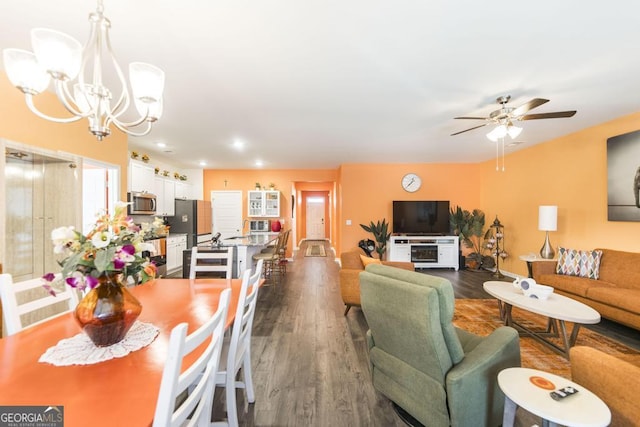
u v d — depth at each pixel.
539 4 1.64
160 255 5.28
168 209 6.29
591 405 1.15
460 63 2.29
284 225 7.83
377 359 1.88
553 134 4.30
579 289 3.33
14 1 1.60
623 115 3.48
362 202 6.82
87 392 0.87
